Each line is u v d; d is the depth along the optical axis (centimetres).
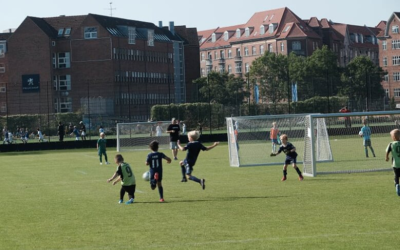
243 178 3422
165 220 2111
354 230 1847
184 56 16850
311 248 1641
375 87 11794
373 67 13700
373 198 2458
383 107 9069
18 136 10212
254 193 2738
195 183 3222
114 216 2225
